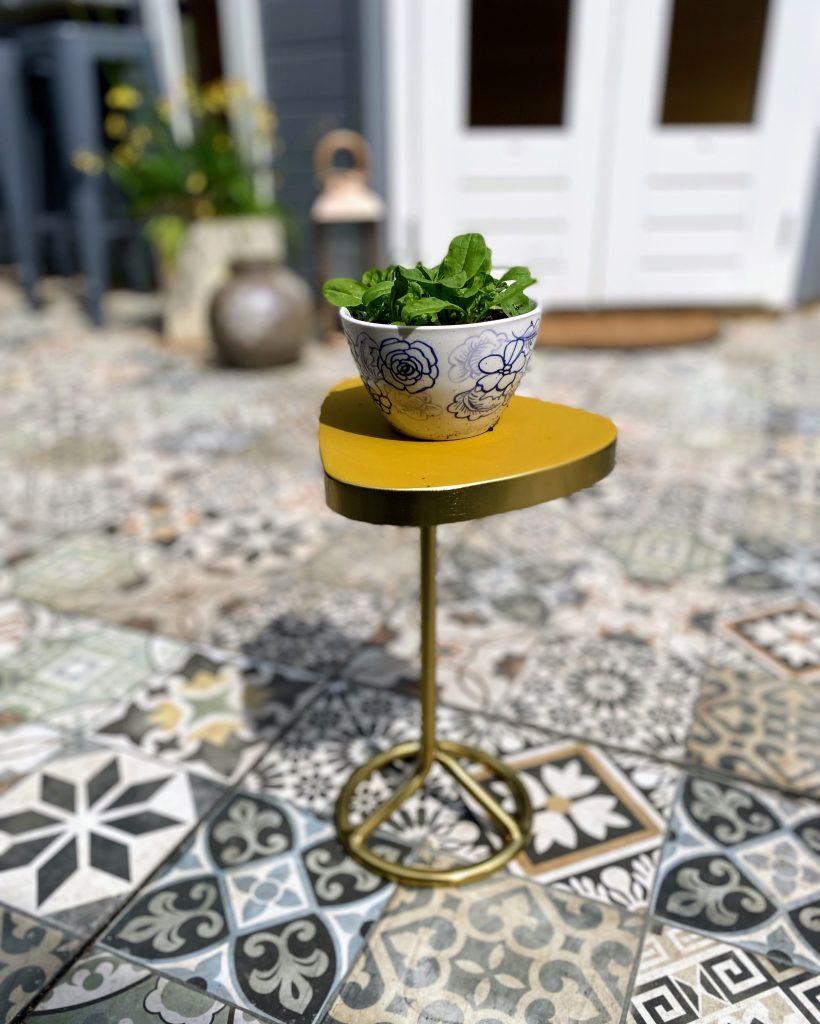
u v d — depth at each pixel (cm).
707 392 346
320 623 191
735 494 254
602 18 404
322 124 434
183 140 434
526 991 108
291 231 458
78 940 116
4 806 139
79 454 293
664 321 450
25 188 464
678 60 414
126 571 216
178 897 122
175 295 425
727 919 117
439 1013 105
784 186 446
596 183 442
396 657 178
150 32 456
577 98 422
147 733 156
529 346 95
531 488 91
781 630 185
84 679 172
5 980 110
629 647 180
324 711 161
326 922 118
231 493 262
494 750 150
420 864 127
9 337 443
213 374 378
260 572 214
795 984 108
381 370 93
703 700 162
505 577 211
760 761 146
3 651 182
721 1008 105
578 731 155
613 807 137
